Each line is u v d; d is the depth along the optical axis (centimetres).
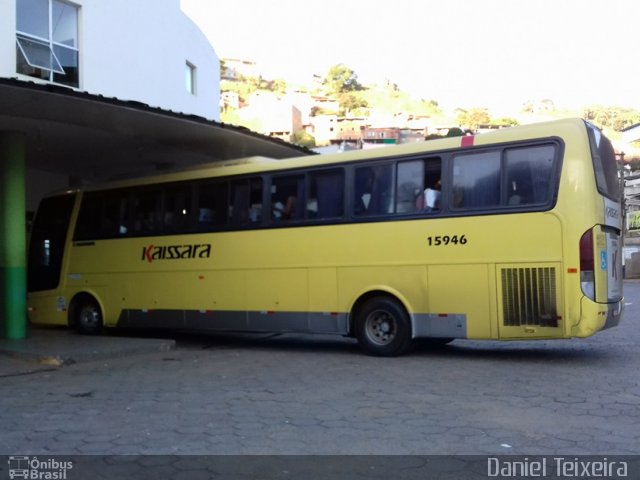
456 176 909
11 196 1166
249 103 12438
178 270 1159
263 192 1077
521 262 851
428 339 1021
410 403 650
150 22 1596
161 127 1179
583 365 857
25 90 911
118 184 1266
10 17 1231
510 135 877
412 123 12356
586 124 855
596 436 524
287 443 522
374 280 958
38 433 563
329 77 16200
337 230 997
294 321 1027
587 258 816
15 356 994
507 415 594
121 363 959
